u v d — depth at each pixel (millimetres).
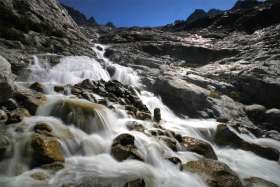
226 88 21859
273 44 30625
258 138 16609
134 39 38656
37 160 8898
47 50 21500
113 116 12797
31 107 11625
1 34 20406
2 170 8539
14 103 11461
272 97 20609
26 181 8047
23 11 22922
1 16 20969
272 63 24734
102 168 9266
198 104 18422
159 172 9766
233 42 35906
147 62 27156
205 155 11945
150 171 9516
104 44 36500
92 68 20438
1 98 11328
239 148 14516
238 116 18922
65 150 9797
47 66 18312
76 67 19625
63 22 28312
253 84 21406
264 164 13352
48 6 27703
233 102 20484
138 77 21797
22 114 10977
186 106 18453
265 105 20938
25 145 9141
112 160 9922
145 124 13234
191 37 41750
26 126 10203
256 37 36094
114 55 28828
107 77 21281
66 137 10203
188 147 12125
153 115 15859
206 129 15156
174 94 18922
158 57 31578
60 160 9102
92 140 10586
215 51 31656
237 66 25875
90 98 14219
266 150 14227
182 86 19188
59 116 11531
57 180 8234
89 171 8953
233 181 9641
